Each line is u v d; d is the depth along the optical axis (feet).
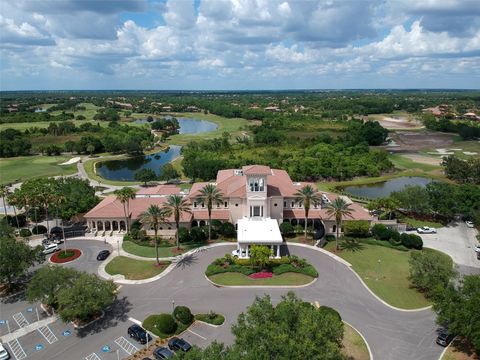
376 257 259.19
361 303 204.64
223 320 187.52
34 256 222.28
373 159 552.82
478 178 472.44
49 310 199.72
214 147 639.35
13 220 317.83
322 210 305.32
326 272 237.25
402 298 209.97
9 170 540.52
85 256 262.26
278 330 124.16
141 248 272.31
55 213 314.55
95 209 306.96
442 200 330.75
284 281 225.97
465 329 155.94
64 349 169.27
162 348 164.04
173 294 213.87
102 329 183.21
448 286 192.24
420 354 165.48
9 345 172.55
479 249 267.18
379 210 341.21
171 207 274.36
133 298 209.97
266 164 506.89
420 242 272.72
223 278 229.66
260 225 268.82
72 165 582.76
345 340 173.37
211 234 288.30
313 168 502.79
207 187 275.80
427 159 613.52
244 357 117.19
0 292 219.41
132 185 466.70
